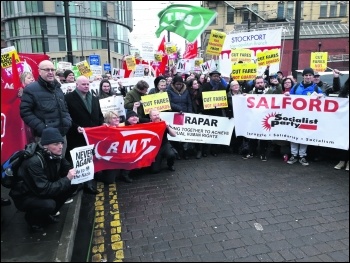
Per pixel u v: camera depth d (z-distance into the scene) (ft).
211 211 14.40
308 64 97.25
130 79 34.76
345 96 19.80
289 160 21.15
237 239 12.01
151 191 17.04
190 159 22.79
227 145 23.52
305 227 12.76
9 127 12.42
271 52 29.14
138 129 18.53
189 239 12.12
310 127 20.12
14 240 11.40
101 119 18.75
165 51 50.62
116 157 18.15
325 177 18.17
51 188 11.70
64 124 15.05
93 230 13.02
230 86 23.72
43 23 127.75
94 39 144.46
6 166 11.71
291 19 113.80
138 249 11.53
